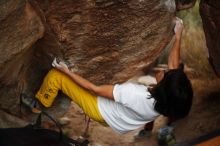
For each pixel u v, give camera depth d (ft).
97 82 15.42
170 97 13.26
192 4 16.26
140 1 14.17
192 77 23.56
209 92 22.07
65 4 13.41
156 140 19.08
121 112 14.39
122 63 15.29
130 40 14.87
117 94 13.97
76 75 14.23
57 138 12.01
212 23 17.15
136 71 15.70
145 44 15.21
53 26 13.78
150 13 14.58
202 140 13.14
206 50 24.57
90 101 14.55
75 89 14.49
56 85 14.57
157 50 15.66
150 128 19.07
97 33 14.32
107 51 14.85
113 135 19.40
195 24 25.84
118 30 14.49
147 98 13.73
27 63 14.84
